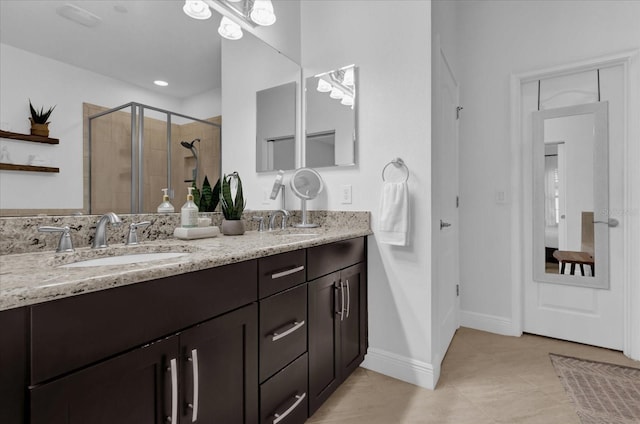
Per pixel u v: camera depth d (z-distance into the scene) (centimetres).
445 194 207
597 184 210
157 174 139
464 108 253
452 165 229
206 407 88
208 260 86
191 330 83
